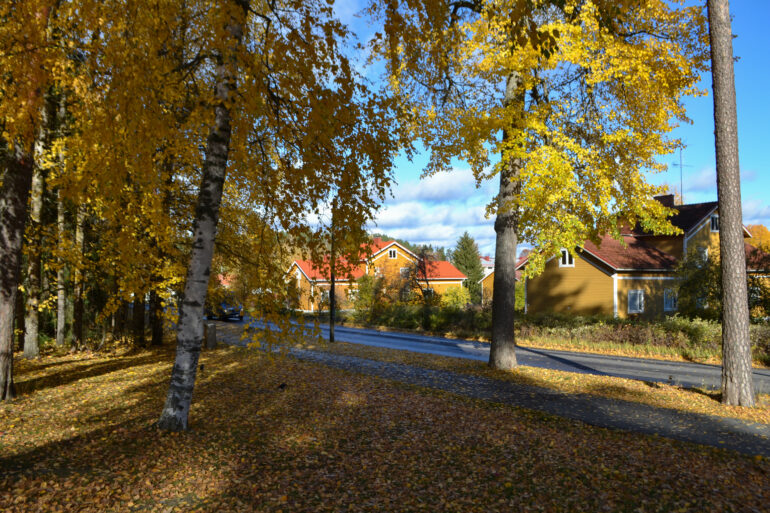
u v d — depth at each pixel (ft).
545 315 79.87
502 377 38.09
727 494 15.61
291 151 22.56
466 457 19.44
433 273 160.04
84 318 56.18
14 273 27.58
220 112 20.10
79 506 13.55
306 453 19.43
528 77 34.12
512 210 41.22
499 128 34.32
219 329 83.71
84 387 31.24
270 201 23.22
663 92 32.37
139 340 53.93
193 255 20.47
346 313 122.42
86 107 21.03
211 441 19.69
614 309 89.04
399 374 39.42
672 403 29.12
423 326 96.63
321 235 22.24
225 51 17.02
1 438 19.58
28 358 46.52
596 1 23.84
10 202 26.96
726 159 28.12
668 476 17.19
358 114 20.08
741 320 28.32
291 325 22.76
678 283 75.97
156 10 17.53
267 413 25.09
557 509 14.97
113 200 25.85
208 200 20.21
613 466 18.26
